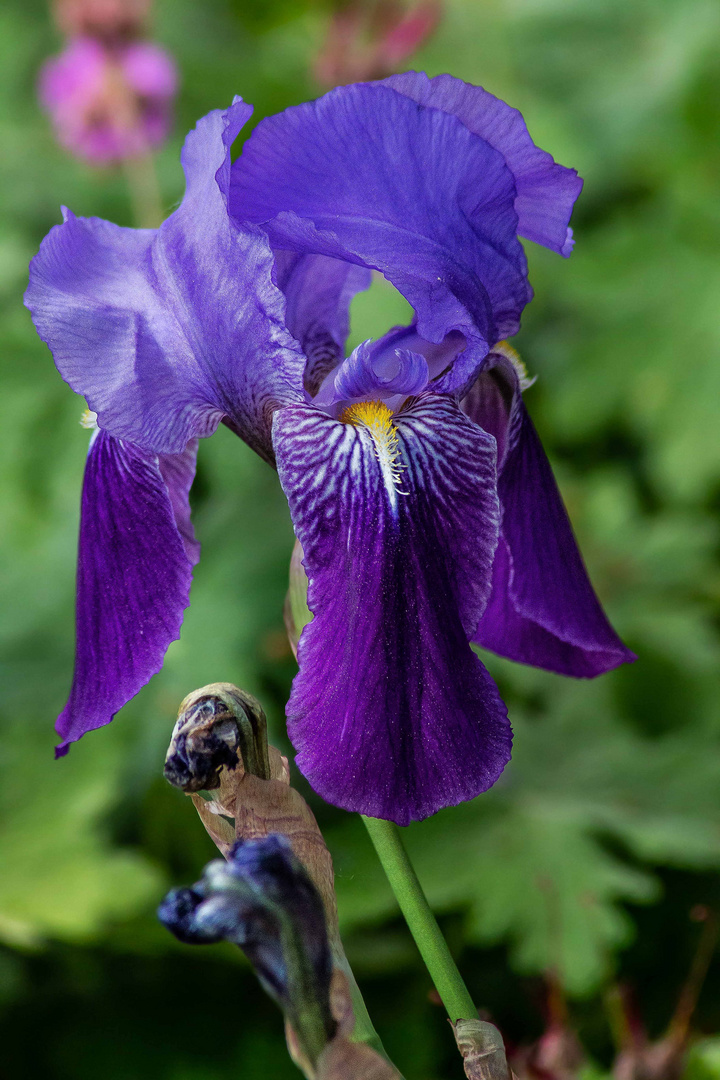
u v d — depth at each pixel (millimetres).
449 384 549
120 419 552
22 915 694
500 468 571
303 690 526
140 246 558
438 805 523
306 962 515
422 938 550
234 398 550
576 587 582
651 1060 634
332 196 541
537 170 557
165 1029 715
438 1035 698
